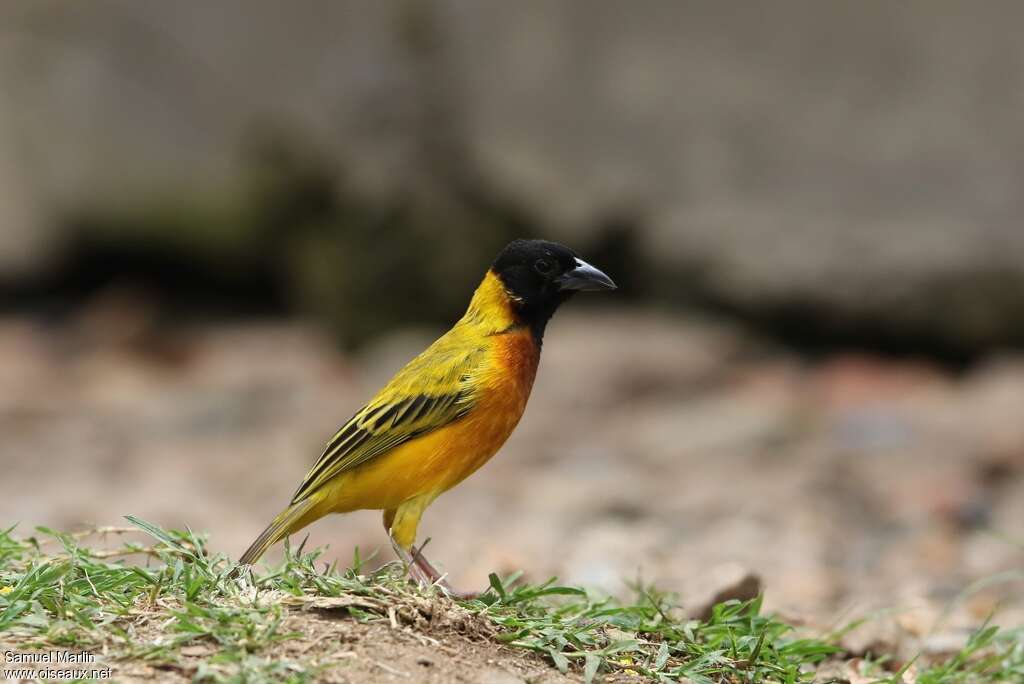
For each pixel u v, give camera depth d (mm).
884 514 11727
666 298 18438
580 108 18812
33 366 18172
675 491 12516
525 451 14211
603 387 15898
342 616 5547
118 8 20969
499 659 5512
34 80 21250
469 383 7004
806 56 17984
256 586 5781
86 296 21172
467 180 19031
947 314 17141
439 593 5934
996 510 11727
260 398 16281
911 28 17484
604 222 18547
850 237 17578
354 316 18734
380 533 10672
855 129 17734
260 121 20266
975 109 17266
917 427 14367
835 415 15133
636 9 18641
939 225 17266
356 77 19375
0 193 20875
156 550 6355
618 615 6270
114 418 15602
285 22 20141
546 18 18938
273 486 12719
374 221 18969
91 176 20734
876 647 7012
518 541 10664
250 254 20359
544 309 7422
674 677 5688
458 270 18719
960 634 7621
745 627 6332
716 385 16359
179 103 20703
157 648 5090
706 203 18297
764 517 11602
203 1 20656
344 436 6852
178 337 19531
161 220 20484
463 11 19250
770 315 17938
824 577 9539
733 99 18250
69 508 11531
